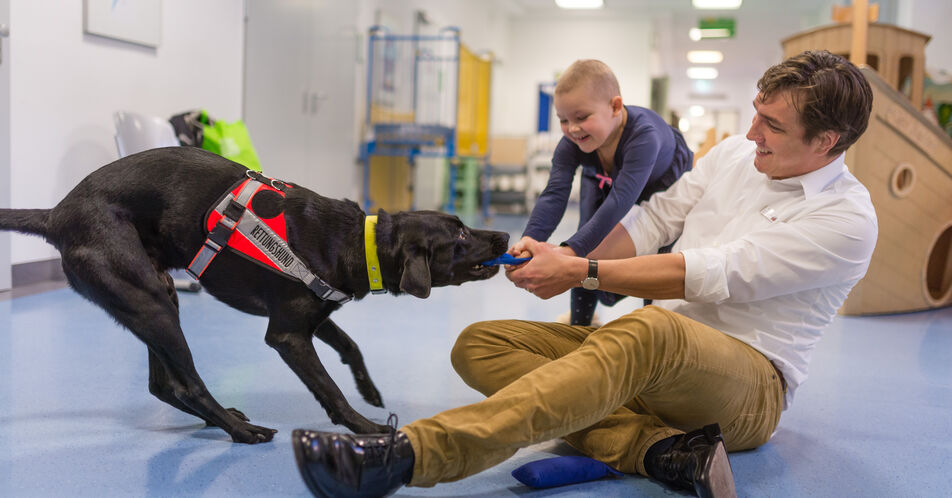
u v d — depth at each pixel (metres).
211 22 5.53
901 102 3.92
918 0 7.02
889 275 4.17
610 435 1.67
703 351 1.46
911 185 4.10
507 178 13.36
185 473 1.59
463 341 1.83
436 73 11.04
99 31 4.36
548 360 1.71
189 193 1.72
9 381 2.25
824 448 1.92
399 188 10.26
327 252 1.75
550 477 1.55
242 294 1.77
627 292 1.60
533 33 15.52
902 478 1.72
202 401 1.76
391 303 4.03
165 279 1.85
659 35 16.44
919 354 3.17
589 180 2.56
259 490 1.52
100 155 4.48
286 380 2.39
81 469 1.60
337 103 7.61
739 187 1.76
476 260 1.79
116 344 2.79
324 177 7.38
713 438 1.46
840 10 4.79
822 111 1.47
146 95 4.88
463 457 1.33
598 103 2.17
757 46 17.16
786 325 1.64
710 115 24.81
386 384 2.37
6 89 3.71
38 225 1.72
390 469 1.29
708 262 1.53
